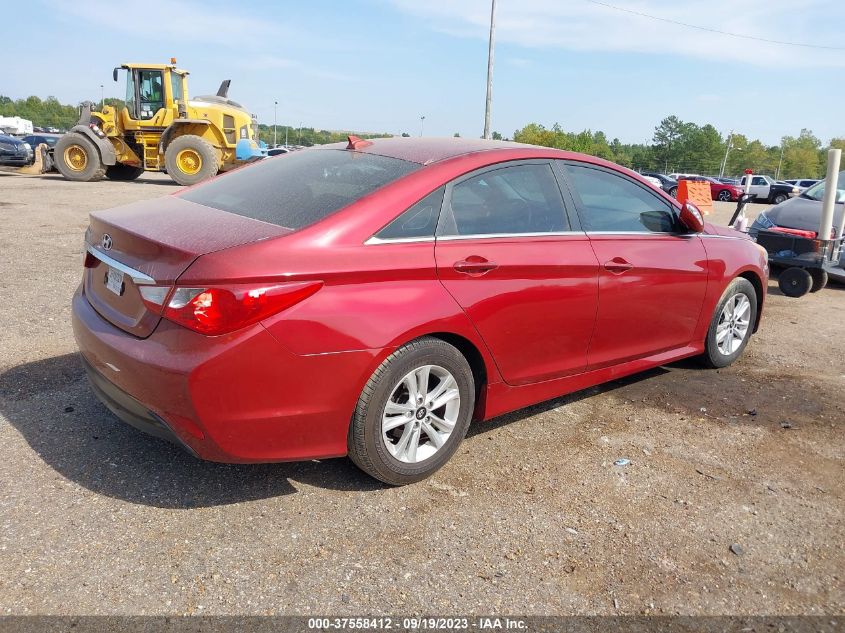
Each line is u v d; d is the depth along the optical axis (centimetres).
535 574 249
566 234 352
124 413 276
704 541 274
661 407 410
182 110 1844
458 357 304
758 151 12794
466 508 290
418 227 295
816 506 304
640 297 388
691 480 322
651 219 410
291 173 335
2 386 376
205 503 281
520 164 345
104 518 266
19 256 706
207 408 247
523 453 343
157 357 249
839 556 268
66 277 627
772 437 373
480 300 306
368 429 279
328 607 226
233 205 308
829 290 827
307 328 257
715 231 467
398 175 306
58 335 464
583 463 335
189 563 243
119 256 279
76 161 1820
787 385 457
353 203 285
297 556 251
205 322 242
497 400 334
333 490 298
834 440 373
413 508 288
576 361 365
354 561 250
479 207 320
